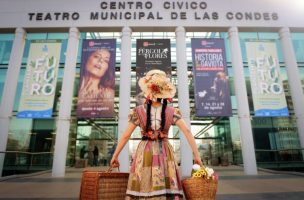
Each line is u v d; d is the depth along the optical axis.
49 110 12.73
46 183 8.63
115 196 2.48
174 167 2.41
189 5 14.59
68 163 16.81
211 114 12.72
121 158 12.19
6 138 12.60
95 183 2.39
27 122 14.58
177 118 2.58
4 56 15.45
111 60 13.48
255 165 11.87
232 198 5.69
